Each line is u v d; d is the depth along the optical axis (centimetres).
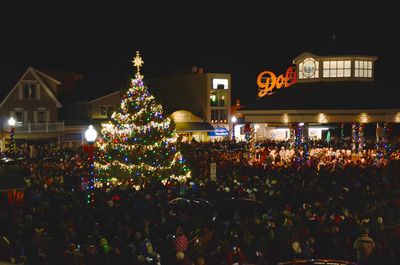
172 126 3159
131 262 1263
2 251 1327
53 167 3016
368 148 4441
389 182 2300
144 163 3003
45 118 5812
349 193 2006
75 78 7100
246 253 1353
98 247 1343
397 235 1395
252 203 1966
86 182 2317
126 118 3091
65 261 1273
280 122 3850
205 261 1278
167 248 1415
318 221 1525
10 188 1930
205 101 7362
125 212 1773
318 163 3281
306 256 1340
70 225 1523
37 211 1662
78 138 6081
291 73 4478
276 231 1480
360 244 1323
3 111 5516
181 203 2006
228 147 4684
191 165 3334
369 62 4284
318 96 3978
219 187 2186
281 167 2792
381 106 3706
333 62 4247
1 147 5441
